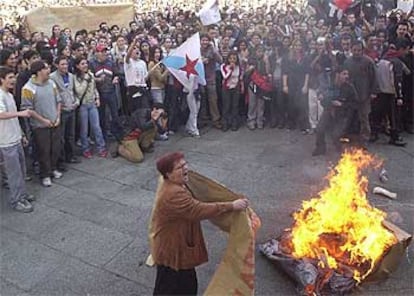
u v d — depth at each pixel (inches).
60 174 317.1
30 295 211.6
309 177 313.1
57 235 255.1
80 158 346.6
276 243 232.7
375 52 374.9
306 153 350.6
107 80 363.6
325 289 206.4
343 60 360.8
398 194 290.2
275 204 280.7
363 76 342.0
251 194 293.7
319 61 362.3
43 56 327.6
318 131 340.8
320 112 376.2
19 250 242.8
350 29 436.8
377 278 214.5
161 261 179.8
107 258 236.2
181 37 435.5
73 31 538.6
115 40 423.2
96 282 219.8
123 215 273.3
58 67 320.8
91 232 257.6
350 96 342.0
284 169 326.0
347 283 206.1
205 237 249.4
